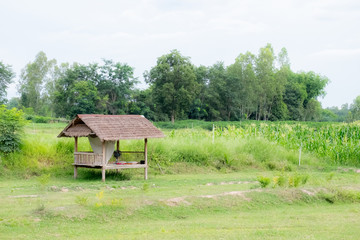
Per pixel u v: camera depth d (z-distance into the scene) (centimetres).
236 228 1063
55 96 7838
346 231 1045
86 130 1969
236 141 2928
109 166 1953
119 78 7856
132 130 1997
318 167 2748
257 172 2505
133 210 1179
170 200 1274
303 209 1357
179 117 8488
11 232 962
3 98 7700
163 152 2503
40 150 2233
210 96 8531
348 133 3322
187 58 7900
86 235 966
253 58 9262
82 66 7838
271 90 9144
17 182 1859
